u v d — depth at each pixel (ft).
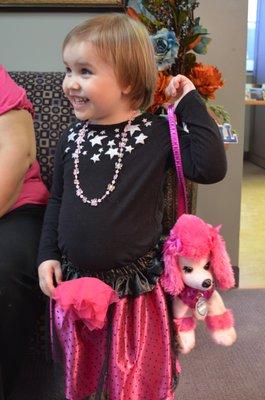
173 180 3.67
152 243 3.18
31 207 4.13
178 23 4.67
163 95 4.05
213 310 3.25
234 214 6.51
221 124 4.93
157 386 3.06
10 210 4.00
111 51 3.02
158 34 4.37
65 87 3.15
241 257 7.66
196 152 3.04
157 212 3.24
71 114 4.79
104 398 3.07
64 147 3.46
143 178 3.11
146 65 3.19
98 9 5.64
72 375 3.18
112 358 3.01
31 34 5.81
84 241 3.09
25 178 4.20
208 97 4.70
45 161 4.76
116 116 3.27
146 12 4.68
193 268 3.04
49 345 3.76
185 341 3.23
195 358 4.82
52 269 3.28
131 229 3.07
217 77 4.63
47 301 3.69
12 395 4.17
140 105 3.33
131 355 3.03
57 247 3.39
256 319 5.63
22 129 3.90
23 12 5.72
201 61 5.98
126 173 3.13
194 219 3.11
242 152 6.31
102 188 3.13
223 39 5.92
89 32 3.06
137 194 3.09
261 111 15.19
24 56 5.89
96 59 3.01
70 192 3.26
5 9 5.69
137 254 3.10
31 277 3.63
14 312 3.54
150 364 3.05
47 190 4.49
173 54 4.41
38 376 4.41
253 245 8.22
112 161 3.17
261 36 15.52
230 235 6.56
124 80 3.11
